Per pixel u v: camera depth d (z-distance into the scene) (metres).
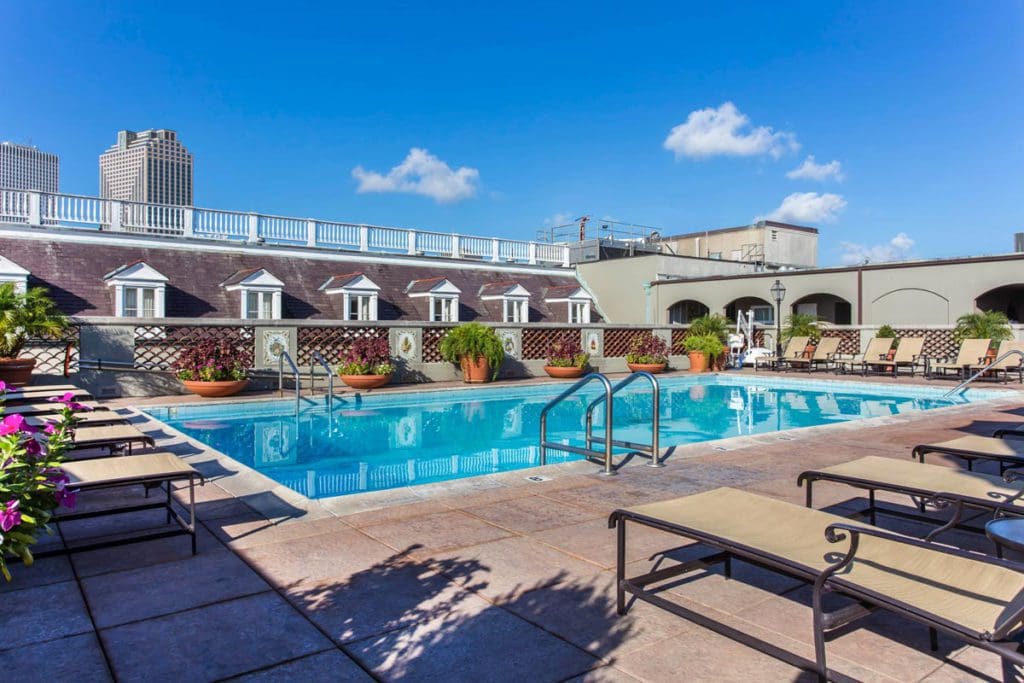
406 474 7.07
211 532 4.01
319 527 4.12
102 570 3.37
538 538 3.93
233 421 10.30
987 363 16.03
